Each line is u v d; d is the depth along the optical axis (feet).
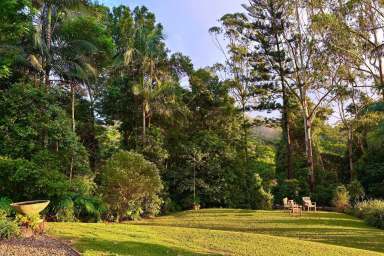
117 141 81.87
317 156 107.45
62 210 48.60
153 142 80.07
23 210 31.27
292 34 99.96
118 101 83.71
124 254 27.76
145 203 67.05
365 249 38.52
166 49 93.40
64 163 55.88
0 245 26.76
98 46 71.51
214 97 96.37
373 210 58.54
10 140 51.96
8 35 49.49
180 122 88.79
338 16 82.07
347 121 105.60
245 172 87.97
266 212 70.33
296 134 110.73
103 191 58.34
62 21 65.26
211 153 86.33
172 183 82.99
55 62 64.39
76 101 82.07
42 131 54.24
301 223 54.80
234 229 49.98
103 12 85.71
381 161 90.99
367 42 84.17
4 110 53.57
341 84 98.17
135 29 84.23
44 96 55.83
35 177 47.24
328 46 89.20
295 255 30.78
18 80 60.90
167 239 34.73
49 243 28.71
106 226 39.73
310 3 86.89
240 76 107.24
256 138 127.65
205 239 35.65
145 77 82.99
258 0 101.81
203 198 84.23
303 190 92.27
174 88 84.99
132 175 58.44
